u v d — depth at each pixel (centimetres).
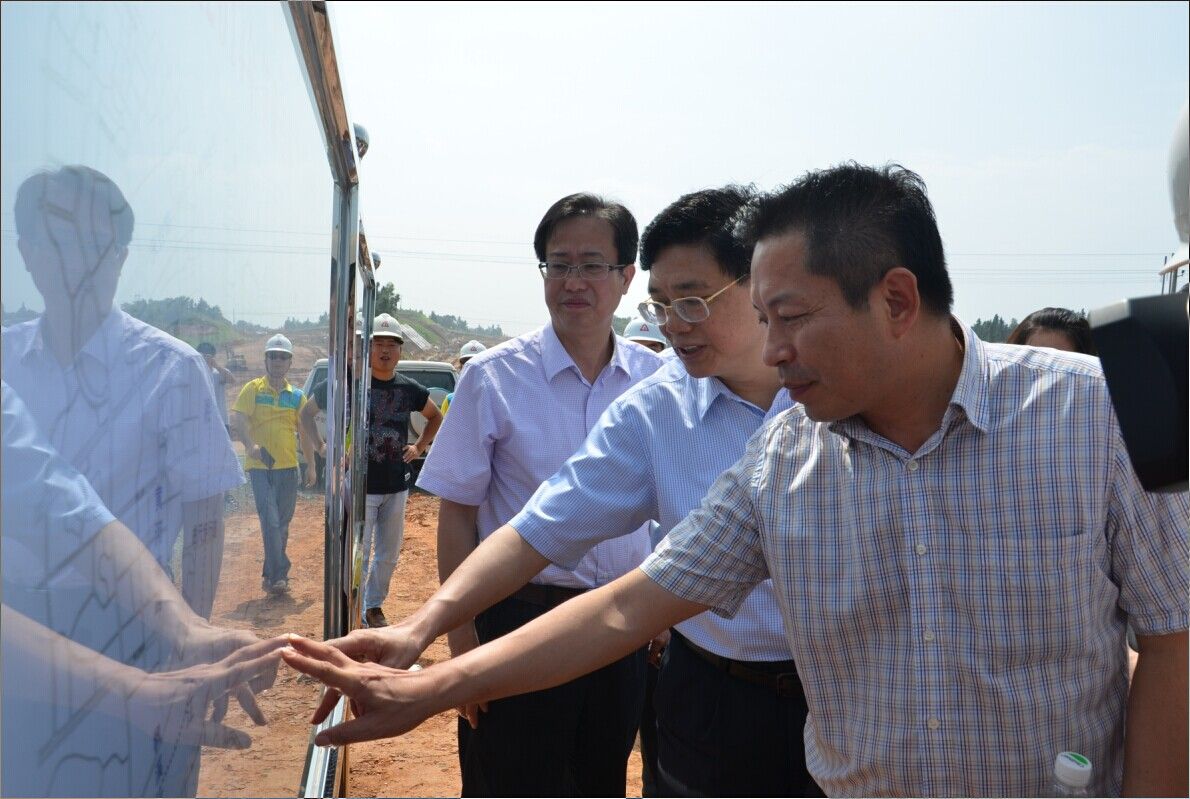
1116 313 85
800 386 148
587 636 171
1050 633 147
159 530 63
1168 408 83
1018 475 146
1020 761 150
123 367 55
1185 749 144
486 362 274
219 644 83
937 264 145
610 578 271
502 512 279
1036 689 148
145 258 59
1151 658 148
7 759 40
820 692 166
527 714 254
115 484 54
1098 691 152
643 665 276
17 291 41
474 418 272
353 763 518
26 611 42
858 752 160
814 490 160
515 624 265
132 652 57
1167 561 145
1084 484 145
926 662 151
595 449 229
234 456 89
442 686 154
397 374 708
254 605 102
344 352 215
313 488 160
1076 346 275
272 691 112
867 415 154
